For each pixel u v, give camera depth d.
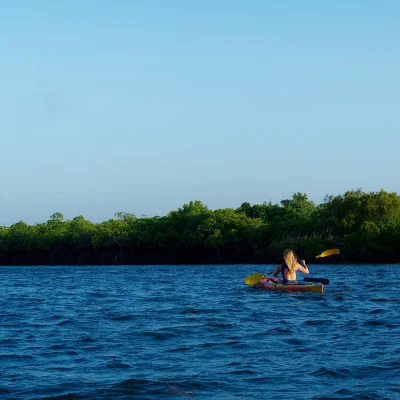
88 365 9.56
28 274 49.28
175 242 84.69
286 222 75.56
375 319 14.00
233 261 81.88
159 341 11.62
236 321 14.14
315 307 16.72
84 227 89.81
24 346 11.25
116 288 27.88
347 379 8.46
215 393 7.91
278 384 8.28
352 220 66.62
